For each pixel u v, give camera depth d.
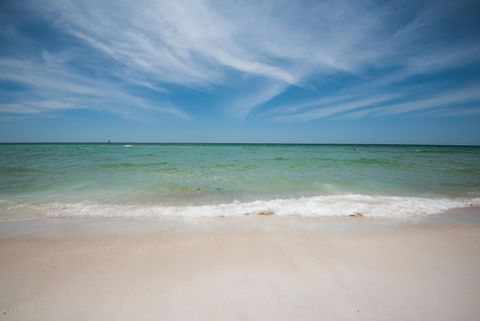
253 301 2.76
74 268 3.51
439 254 4.01
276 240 4.65
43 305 2.69
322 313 2.55
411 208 7.09
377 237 4.81
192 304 2.70
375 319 2.46
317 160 22.92
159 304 2.70
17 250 4.14
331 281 3.18
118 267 3.55
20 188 9.49
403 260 3.79
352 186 10.54
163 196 8.66
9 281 3.16
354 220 6.02
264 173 14.17
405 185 10.74
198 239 4.69
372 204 7.52
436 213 6.66
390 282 3.15
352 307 2.65
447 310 2.60
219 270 3.47
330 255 3.98
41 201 7.70
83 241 4.56
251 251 4.13
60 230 5.19
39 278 3.24
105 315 2.53
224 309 2.62
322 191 9.62
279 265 3.63
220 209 6.91
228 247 4.30
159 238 4.73
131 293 2.91
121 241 4.57
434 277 3.27
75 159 21.64
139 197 8.46
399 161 21.94
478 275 3.33
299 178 12.45
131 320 2.45
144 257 3.88
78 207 7.09
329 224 5.68
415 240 4.64
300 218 6.16
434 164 19.30
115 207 7.14
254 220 5.98
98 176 12.45
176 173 13.91
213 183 11.05
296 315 2.53
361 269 3.50
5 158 21.97
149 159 22.83
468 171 14.98
